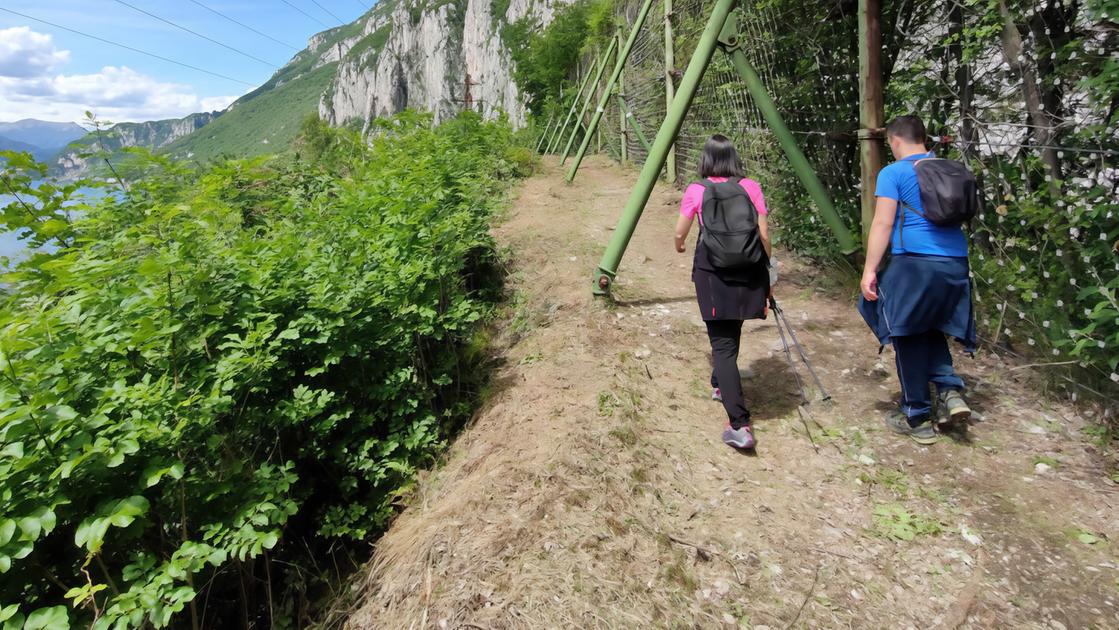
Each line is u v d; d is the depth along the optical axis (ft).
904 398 10.47
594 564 7.98
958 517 8.74
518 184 36.55
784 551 8.32
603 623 7.15
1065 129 10.78
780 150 20.75
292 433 11.57
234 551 8.13
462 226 16.94
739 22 22.36
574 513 8.85
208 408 8.91
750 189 10.64
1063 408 10.72
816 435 10.95
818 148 19.11
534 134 95.86
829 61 18.15
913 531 8.55
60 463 7.35
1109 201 9.89
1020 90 11.36
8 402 7.41
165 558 8.63
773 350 14.26
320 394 11.51
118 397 8.14
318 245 14.74
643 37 42.52
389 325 12.91
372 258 14.14
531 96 115.85
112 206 15.06
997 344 12.42
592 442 10.48
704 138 29.22
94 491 7.95
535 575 7.82
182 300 9.82
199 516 8.96
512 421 11.96
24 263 11.73
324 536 10.82
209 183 13.41
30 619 6.56
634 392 12.34
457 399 14.12
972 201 9.38
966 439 10.34
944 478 9.55
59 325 8.88
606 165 51.47
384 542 9.89
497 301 18.85
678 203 29.84
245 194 23.15
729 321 10.60
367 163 27.22
